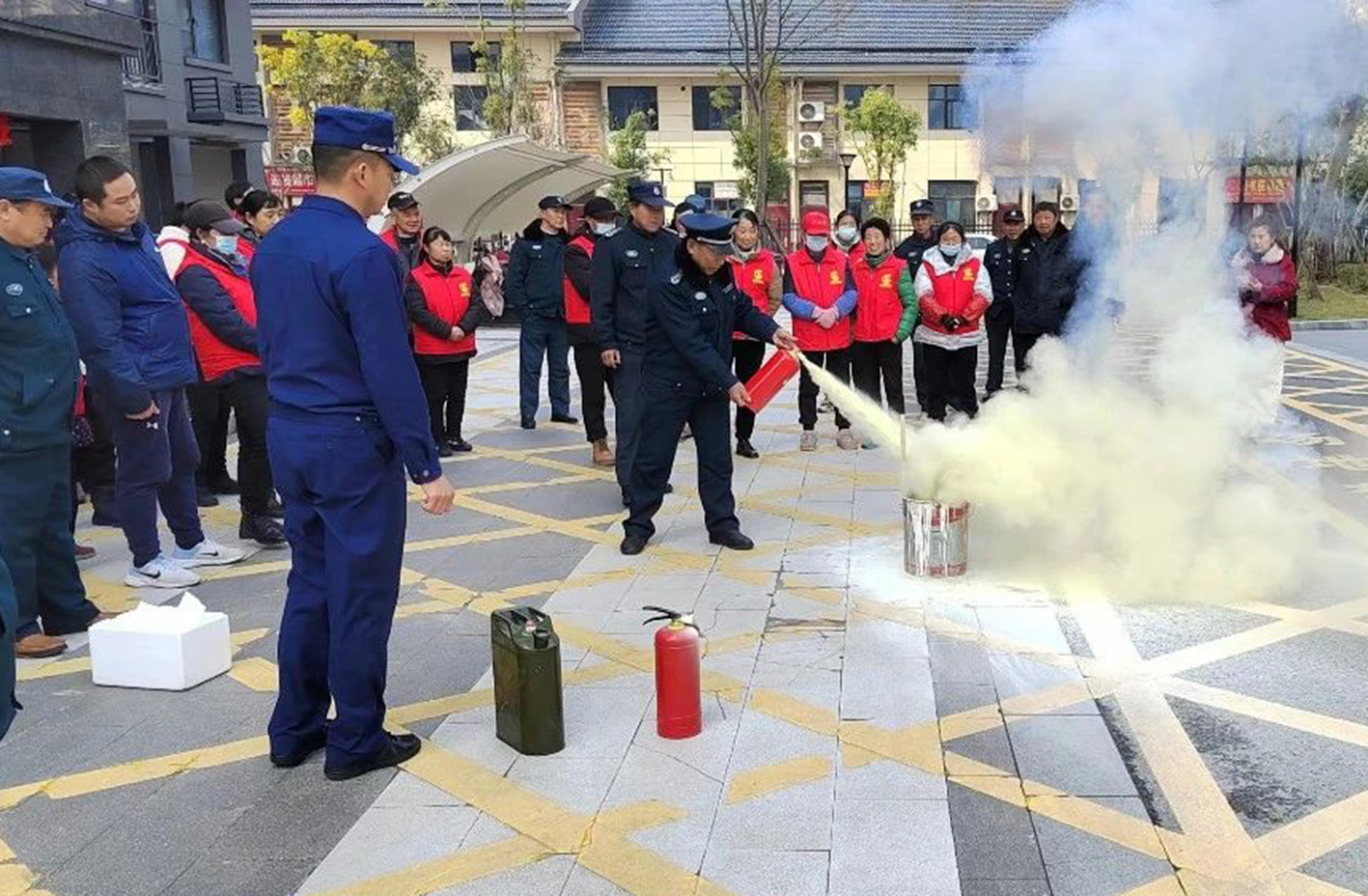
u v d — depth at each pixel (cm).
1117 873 292
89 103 1325
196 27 2048
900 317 806
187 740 384
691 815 322
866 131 2753
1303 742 362
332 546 336
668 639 364
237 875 301
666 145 3016
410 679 428
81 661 457
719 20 3052
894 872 293
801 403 818
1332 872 292
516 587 532
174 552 605
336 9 2894
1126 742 364
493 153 1571
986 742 363
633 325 643
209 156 2188
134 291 513
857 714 384
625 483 656
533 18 2881
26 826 329
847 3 2903
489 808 329
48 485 456
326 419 330
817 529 614
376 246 325
